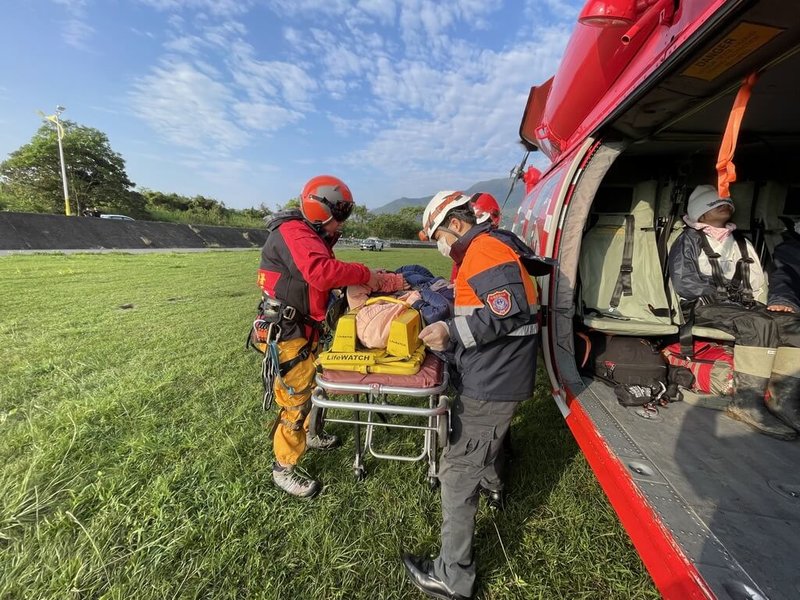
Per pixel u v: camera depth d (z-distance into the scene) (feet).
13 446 9.09
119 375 13.41
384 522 7.19
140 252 71.15
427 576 5.86
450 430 5.95
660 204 10.21
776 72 5.57
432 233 6.07
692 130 8.33
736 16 4.08
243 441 9.59
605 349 8.52
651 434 6.56
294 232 6.94
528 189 16.37
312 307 7.43
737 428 6.77
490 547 6.70
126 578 6.01
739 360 7.08
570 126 10.94
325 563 6.36
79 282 33.47
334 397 11.87
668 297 9.27
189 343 16.92
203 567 6.19
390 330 6.06
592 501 7.69
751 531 4.52
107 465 8.61
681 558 4.10
